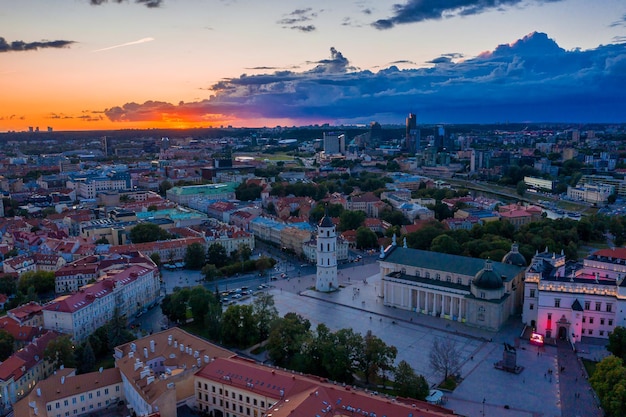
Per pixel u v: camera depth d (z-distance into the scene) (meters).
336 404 169.50
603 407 195.88
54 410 194.62
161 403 184.25
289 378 189.50
